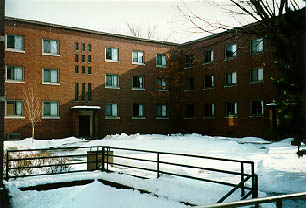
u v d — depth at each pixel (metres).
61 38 29.91
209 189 7.99
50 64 29.25
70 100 30.12
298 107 7.89
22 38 28.09
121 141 25.70
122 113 33.16
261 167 11.74
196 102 34.53
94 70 31.64
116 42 33.19
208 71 33.06
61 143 25.00
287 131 8.24
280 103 8.49
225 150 19.64
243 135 29.25
